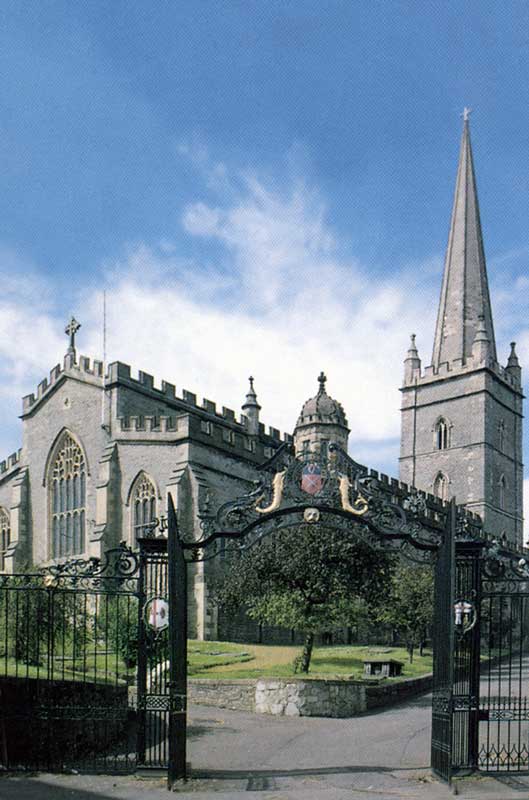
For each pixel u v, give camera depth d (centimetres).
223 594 2955
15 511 5378
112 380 4975
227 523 1420
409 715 2162
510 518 7712
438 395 7756
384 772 1345
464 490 7425
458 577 1389
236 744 1683
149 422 4756
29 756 1391
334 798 1141
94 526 4812
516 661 3966
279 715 2119
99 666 2173
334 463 1450
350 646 4266
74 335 5347
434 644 1373
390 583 2748
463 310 7938
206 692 2298
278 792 1186
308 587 2616
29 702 1387
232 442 4903
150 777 1277
